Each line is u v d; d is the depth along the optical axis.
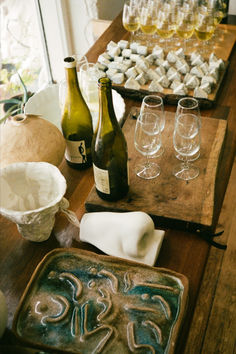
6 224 0.95
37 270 0.78
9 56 1.94
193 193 0.97
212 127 1.17
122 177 0.93
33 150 0.91
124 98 1.39
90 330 0.69
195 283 0.83
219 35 1.70
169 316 0.71
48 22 2.13
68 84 1.00
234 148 1.17
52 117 1.23
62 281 0.77
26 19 1.99
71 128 1.05
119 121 1.10
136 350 0.67
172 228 0.93
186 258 0.87
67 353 0.67
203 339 1.54
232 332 1.55
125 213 0.86
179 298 0.74
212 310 1.63
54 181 0.86
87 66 1.34
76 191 1.04
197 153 1.08
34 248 0.90
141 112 1.02
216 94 1.34
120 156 0.92
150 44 1.64
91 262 0.80
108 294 0.75
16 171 0.85
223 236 1.91
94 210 0.96
